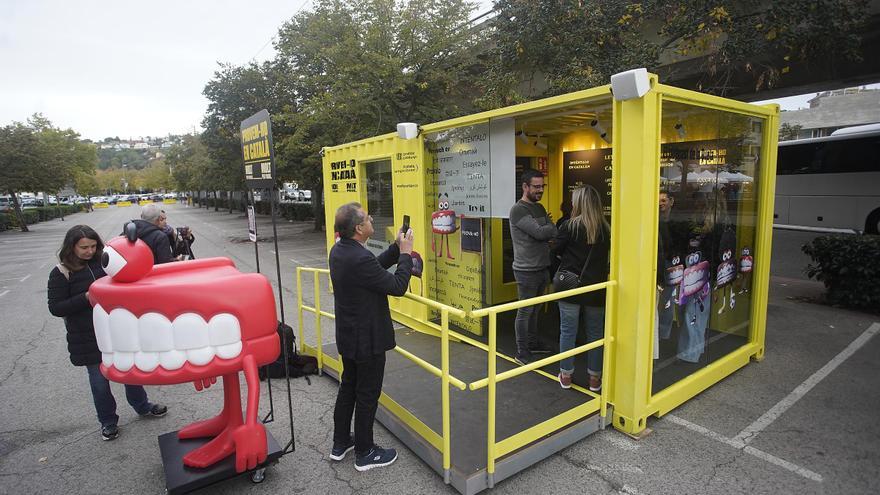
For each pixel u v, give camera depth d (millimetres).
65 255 3273
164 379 2633
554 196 6398
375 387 3076
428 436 3201
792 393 4086
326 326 6629
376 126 11859
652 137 3232
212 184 33719
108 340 2637
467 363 4637
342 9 11594
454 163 5246
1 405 4410
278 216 32812
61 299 3332
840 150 13258
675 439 3424
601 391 3545
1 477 3266
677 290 3812
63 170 26766
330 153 7496
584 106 4219
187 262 2947
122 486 3148
